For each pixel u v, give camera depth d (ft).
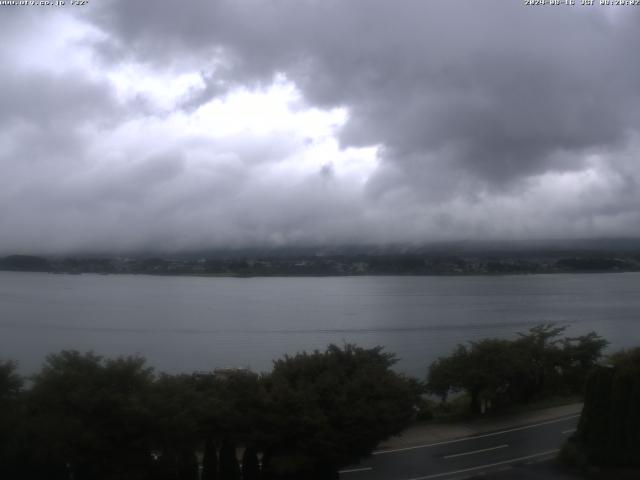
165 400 59.00
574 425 96.37
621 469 73.51
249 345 270.87
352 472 74.54
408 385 77.46
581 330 310.45
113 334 304.09
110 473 56.13
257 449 65.16
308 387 67.82
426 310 431.43
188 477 61.31
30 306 441.68
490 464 77.20
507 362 106.83
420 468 75.82
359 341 279.90
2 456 51.96
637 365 76.64
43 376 59.62
